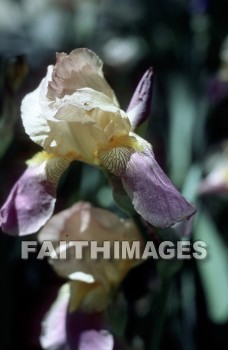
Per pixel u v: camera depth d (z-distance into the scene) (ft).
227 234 2.71
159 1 3.43
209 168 2.66
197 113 2.83
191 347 2.36
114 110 1.36
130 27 3.48
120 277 1.65
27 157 2.61
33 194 1.41
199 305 2.50
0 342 2.15
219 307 2.31
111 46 3.27
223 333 2.46
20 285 2.46
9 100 1.91
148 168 1.33
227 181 2.33
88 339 1.61
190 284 2.45
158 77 3.13
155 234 1.47
